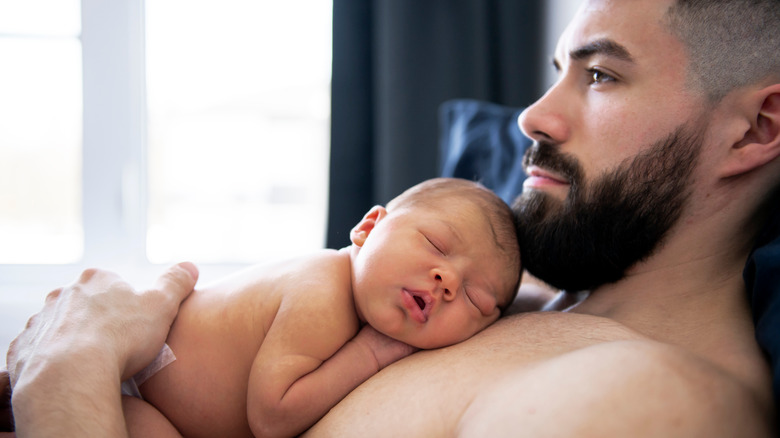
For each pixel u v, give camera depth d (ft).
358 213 7.47
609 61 3.40
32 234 8.37
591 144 3.43
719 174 3.25
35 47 7.93
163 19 8.67
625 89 3.38
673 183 3.30
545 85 7.44
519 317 3.32
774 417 2.32
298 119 10.76
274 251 10.30
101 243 7.86
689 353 2.30
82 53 7.62
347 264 3.49
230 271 8.50
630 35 3.34
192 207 10.91
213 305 3.33
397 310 3.12
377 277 3.17
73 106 8.17
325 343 3.07
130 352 2.90
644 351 2.26
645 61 3.31
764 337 2.49
